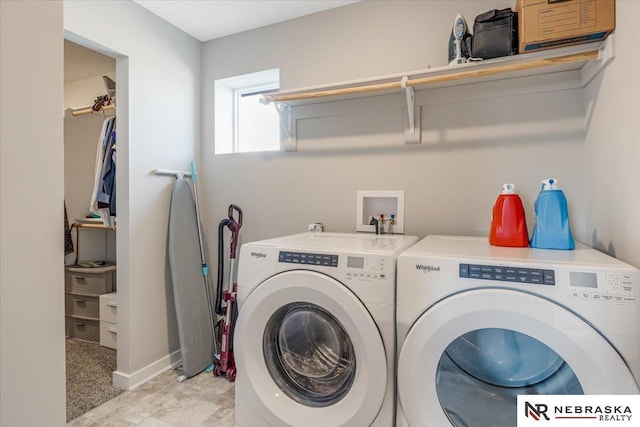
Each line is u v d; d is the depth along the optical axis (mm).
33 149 592
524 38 1326
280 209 2285
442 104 1824
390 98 1938
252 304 1318
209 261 2549
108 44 1863
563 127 1593
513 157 1688
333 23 2094
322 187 2146
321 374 1314
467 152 1779
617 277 879
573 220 1575
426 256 1079
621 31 1156
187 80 2408
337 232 2068
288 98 1919
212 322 2344
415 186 1896
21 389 579
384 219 1946
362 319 1126
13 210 565
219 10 2109
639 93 1022
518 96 1673
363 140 2025
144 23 2078
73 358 2387
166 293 2232
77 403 1793
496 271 986
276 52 2264
